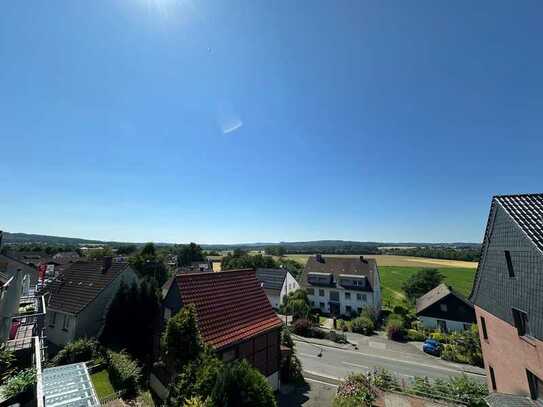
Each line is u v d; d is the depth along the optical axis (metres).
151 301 18.75
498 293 12.59
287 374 18.06
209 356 10.56
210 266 73.25
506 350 12.20
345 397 15.09
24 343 16.88
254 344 15.45
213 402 8.30
